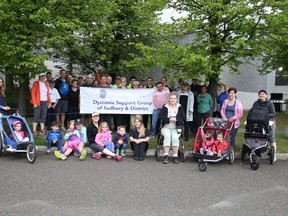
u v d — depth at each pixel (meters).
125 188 6.09
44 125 11.86
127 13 18.08
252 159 7.75
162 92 10.45
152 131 10.77
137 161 8.37
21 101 11.23
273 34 9.87
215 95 11.16
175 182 6.57
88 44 17.61
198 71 9.66
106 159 8.45
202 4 9.69
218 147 7.93
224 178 6.96
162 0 10.42
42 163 7.82
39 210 4.94
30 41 10.08
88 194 5.71
